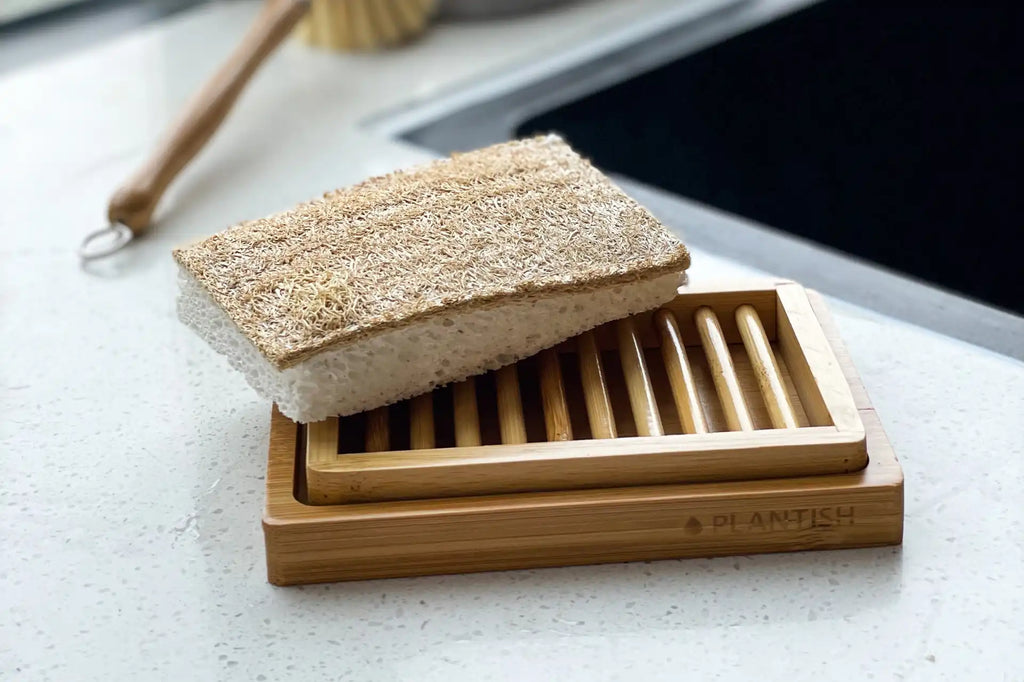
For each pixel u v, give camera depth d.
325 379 0.40
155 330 0.50
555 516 0.40
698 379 0.45
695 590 0.40
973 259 0.74
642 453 0.40
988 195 0.75
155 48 0.72
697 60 0.70
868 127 0.74
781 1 0.73
